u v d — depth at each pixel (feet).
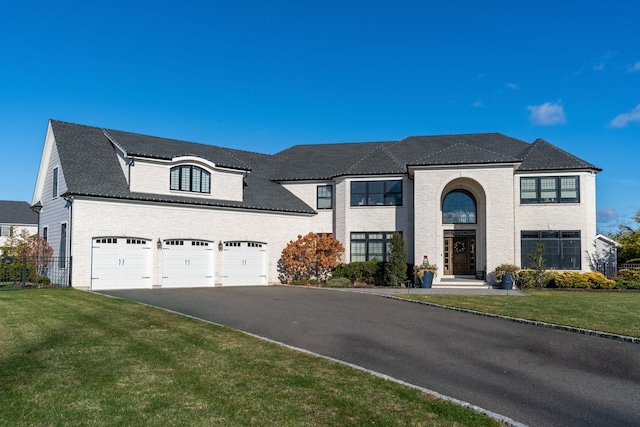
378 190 95.50
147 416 21.11
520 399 25.40
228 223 87.76
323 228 100.27
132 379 25.90
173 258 81.10
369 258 94.99
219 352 32.01
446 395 25.62
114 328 38.91
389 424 20.90
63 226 78.28
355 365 30.35
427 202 85.20
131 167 79.05
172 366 28.43
